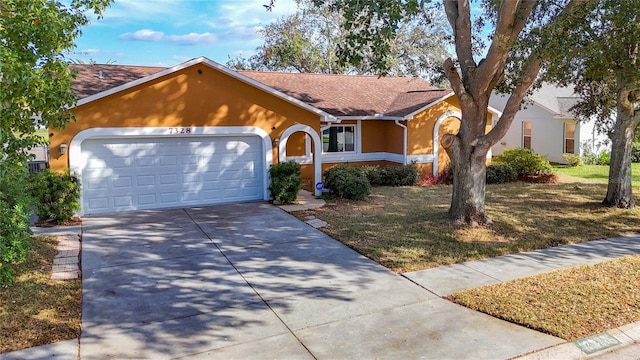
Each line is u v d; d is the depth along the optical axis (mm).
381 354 5551
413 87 23375
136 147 13516
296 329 6219
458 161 11508
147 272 8469
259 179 15195
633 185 18469
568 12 9742
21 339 5875
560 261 9047
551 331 6027
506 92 13773
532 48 10008
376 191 17156
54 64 8609
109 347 5738
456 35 11242
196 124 13906
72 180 12078
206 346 5770
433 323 6367
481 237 10539
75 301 7148
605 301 6926
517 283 7762
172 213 13242
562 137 25609
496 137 10906
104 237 10742
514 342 5816
